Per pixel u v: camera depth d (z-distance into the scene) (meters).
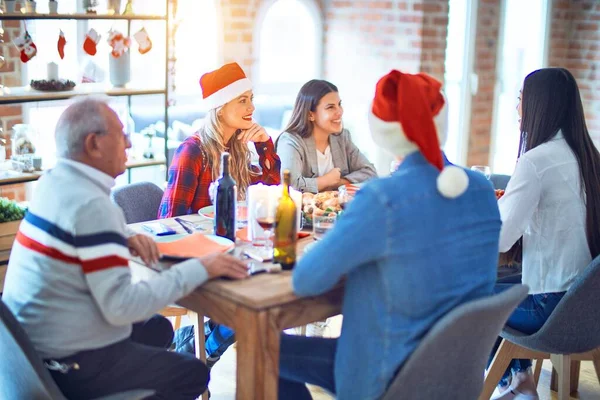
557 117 2.73
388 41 5.78
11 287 2.14
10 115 4.36
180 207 2.98
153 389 2.15
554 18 6.66
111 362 2.10
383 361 1.91
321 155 3.66
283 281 2.10
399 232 1.83
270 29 5.87
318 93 3.56
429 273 1.88
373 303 1.91
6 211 3.63
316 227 2.48
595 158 2.73
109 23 4.74
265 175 3.33
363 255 1.84
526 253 2.76
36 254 2.04
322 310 2.11
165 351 2.22
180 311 2.88
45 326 2.05
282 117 5.84
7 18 3.65
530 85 2.76
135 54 4.95
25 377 2.00
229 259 2.12
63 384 2.09
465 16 6.07
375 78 5.88
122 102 4.84
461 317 1.86
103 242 1.97
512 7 6.36
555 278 2.70
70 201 1.99
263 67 5.89
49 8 3.88
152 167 4.79
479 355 2.06
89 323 2.05
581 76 6.77
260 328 1.95
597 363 2.80
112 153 2.09
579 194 2.68
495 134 6.54
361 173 3.72
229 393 3.22
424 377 1.95
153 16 4.28
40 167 3.92
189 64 5.44
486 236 1.99
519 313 2.74
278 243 2.18
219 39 5.52
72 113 2.06
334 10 6.07
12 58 4.32
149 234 2.53
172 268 2.08
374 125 1.96
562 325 2.55
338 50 6.11
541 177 2.67
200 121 5.16
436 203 1.88
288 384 2.29
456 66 6.12
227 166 2.44
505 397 3.02
